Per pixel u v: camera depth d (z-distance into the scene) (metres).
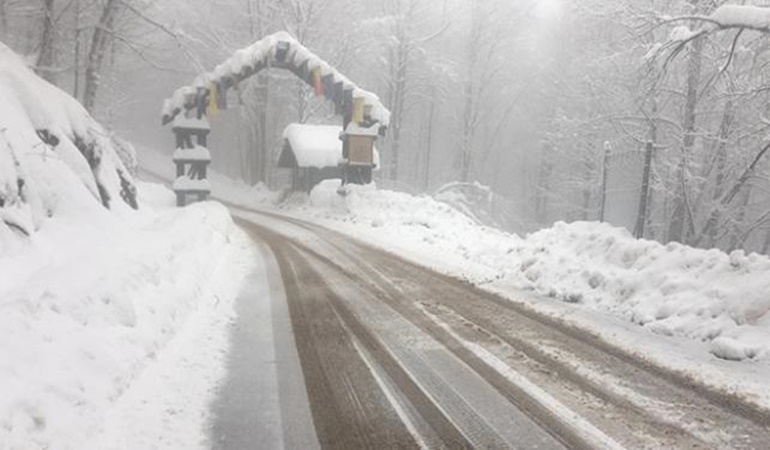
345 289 9.62
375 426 4.46
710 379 5.47
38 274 6.74
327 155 31.98
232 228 18.80
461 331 7.10
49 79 21.25
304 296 9.08
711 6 18.47
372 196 23.20
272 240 16.36
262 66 24.66
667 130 23.22
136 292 6.83
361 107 24.73
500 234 17.50
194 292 8.32
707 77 20.00
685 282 7.70
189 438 4.22
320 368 5.77
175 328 6.74
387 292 9.39
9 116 11.71
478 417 4.62
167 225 12.91
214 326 7.23
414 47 39.69
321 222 22.36
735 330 6.53
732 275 7.30
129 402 4.68
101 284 6.21
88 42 33.31
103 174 15.48
